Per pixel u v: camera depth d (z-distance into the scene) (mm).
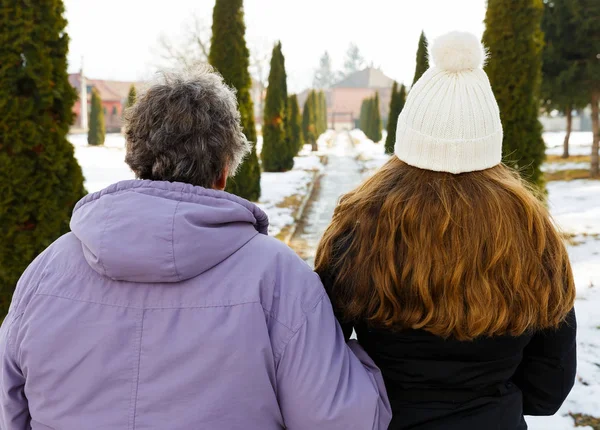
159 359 1097
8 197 3748
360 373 1191
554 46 15734
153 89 1276
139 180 1191
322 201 13469
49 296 1192
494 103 1273
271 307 1150
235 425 1089
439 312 1186
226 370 1093
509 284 1190
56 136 3957
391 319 1232
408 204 1223
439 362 1240
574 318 1344
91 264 1131
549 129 50344
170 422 1076
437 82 1261
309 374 1119
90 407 1108
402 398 1280
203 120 1241
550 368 1358
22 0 3719
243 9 11609
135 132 1271
